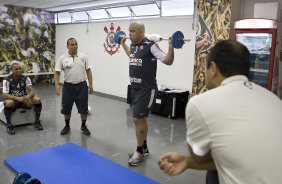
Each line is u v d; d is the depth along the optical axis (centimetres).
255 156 101
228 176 106
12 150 374
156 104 585
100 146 400
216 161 112
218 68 120
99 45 806
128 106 666
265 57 446
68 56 428
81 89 438
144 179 299
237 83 115
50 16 958
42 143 404
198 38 509
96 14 814
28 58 917
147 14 677
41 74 948
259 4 441
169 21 618
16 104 460
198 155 115
